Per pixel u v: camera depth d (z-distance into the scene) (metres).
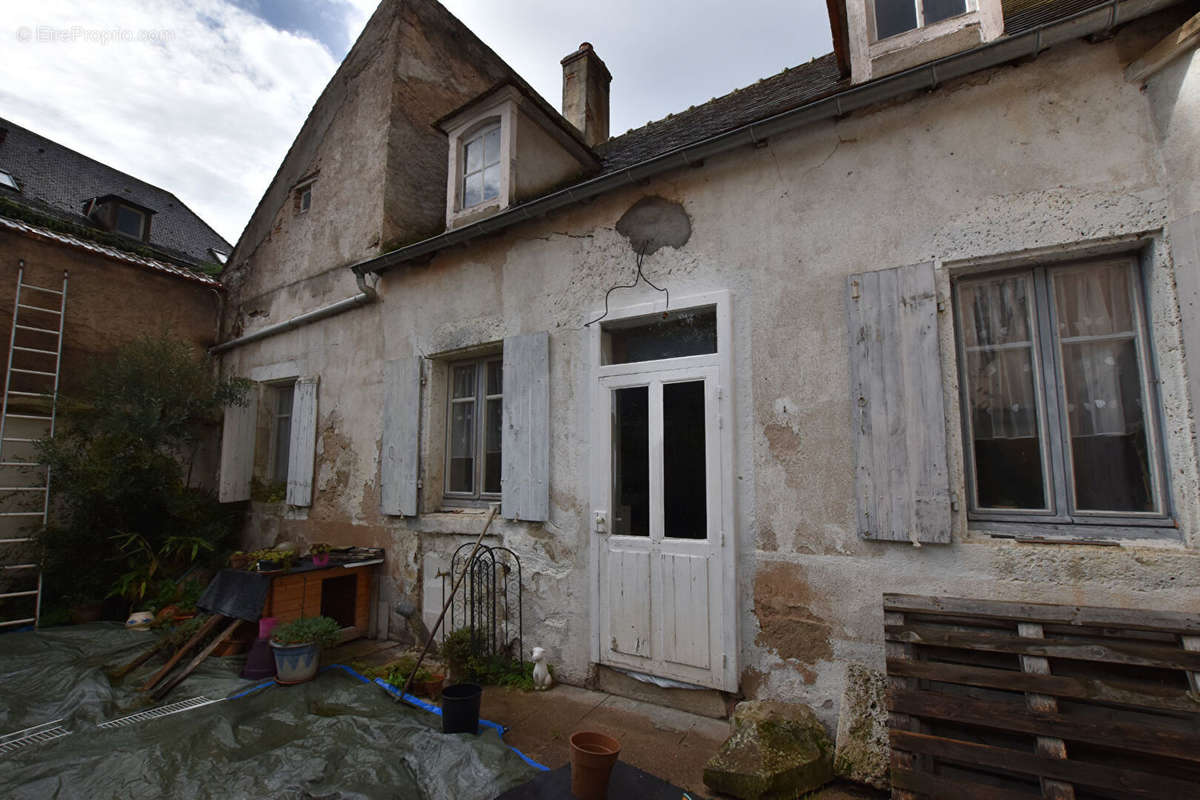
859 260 3.37
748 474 3.59
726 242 3.83
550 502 4.45
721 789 2.77
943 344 3.11
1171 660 2.27
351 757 3.03
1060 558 2.77
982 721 2.36
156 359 6.52
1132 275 2.90
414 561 5.28
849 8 3.75
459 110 5.69
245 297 7.87
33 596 5.96
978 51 2.98
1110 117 2.85
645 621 3.86
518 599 4.53
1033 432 3.04
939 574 3.00
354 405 6.05
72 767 2.93
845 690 2.99
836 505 3.30
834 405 3.36
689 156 3.84
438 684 3.95
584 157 6.35
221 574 4.90
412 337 5.60
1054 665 2.45
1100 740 2.18
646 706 3.80
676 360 3.91
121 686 4.14
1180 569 2.57
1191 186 2.60
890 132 3.36
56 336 6.67
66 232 7.58
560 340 4.54
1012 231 3.00
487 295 5.05
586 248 4.47
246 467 7.02
